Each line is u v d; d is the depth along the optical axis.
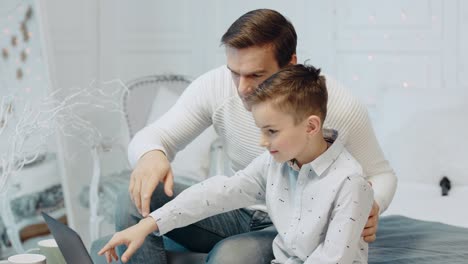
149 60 4.14
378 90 3.54
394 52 3.52
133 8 4.11
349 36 3.62
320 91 1.67
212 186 1.84
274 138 1.64
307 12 3.71
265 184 1.87
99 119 4.02
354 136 1.97
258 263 1.81
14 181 3.26
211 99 2.09
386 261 1.91
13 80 3.29
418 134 3.06
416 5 3.46
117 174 3.51
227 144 2.13
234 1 3.92
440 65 3.44
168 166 1.90
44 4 3.43
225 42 1.79
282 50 1.79
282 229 1.77
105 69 4.07
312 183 1.69
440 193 2.88
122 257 1.71
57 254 2.01
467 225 2.44
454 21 3.39
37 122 2.39
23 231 3.32
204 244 2.04
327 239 1.60
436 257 1.94
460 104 3.08
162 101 3.60
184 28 4.07
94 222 3.18
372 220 1.70
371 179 2.02
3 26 3.31
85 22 3.96
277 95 1.61
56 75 3.76
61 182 3.51
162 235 1.94
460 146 2.97
